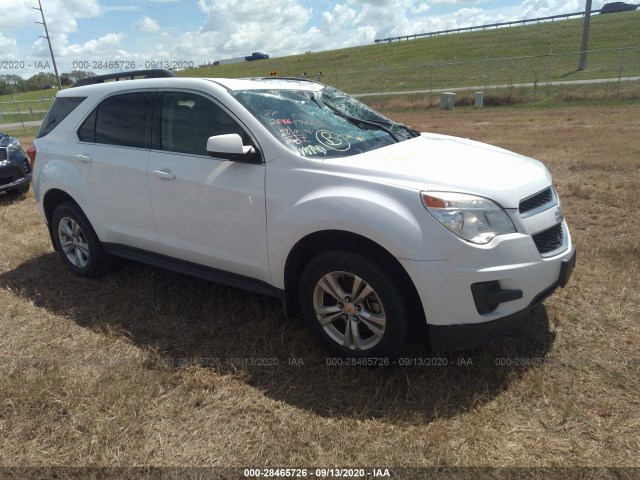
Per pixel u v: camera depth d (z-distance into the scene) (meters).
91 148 4.23
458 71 39.28
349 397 2.88
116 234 4.16
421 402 2.81
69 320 3.92
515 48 47.09
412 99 28.00
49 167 4.55
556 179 7.52
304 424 2.68
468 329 2.74
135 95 4.01
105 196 4.13
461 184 2.82
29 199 8.02
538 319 3.58
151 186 3.77
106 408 2.85
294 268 3.26
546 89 24.64
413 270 2.71
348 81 40.88
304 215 2.99
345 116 3.84
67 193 4.43
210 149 3.15
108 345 3.53
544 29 55.56
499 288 2.73
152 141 3.84
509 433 2.56
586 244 4.82
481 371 3.02
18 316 4.03
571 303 3.76
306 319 3.24
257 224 3.25
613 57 35.59
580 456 2.40
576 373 2.99
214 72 58.34
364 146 3.47
